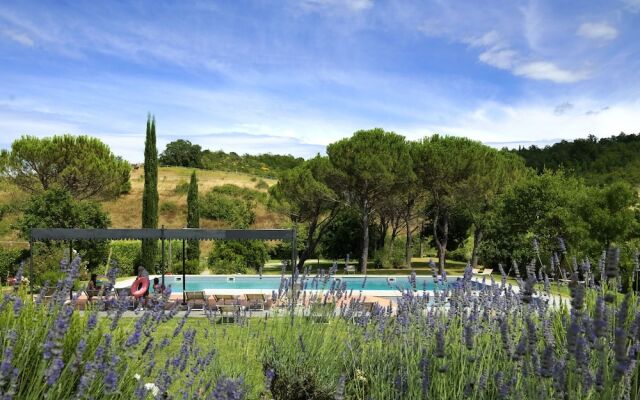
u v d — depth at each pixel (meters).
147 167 25.75
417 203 28.86
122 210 44.34
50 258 17.25
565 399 2.66
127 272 23.27
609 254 2.21
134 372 3.61
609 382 2.52
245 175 63.03
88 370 2.77
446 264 31.38
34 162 29.08
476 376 3.63
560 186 22.61
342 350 5.31
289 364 5.45
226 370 4.68
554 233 21.25
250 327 6.43
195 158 73.88
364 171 23.11
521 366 3.05
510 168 26.94
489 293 4.39
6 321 3.57
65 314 2.77
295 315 6.61
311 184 23.81
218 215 43.94
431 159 23.91
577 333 2.40
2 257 18.31
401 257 29.66
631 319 3.49
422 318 4.54
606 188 16.20
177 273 24.67
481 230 26.44
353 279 21.27
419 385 3.80
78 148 29.88
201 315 11.16
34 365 3.27
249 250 24.75
